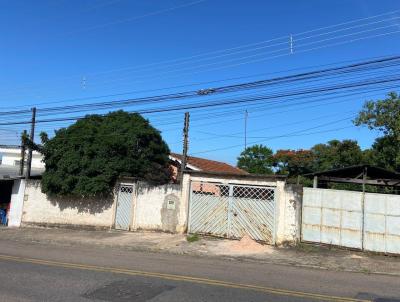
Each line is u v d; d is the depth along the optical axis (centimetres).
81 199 2305
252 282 988
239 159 5597
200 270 1141
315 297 843
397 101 2670
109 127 2408
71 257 1348
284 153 4881
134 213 2133
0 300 785
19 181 2523
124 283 940
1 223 2642
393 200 1534
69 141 2320
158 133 2592
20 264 1182
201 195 1931
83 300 790
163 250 1606
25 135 2522
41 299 795
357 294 884
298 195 1717
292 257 1465
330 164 4172
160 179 2566
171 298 815
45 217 2406
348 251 1592
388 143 2880
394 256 1515
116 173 2205
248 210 1814
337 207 1638
